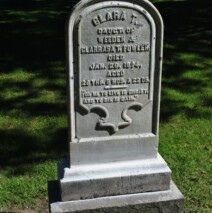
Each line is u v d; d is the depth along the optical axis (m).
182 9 12.26
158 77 3.19
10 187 4.07
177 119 5.43
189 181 4.21
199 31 9.77
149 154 3.40
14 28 10.26
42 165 4.42
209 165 4.45
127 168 3.31
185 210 3.82
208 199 3.96
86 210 3.18
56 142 4.87
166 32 9.74
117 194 3.32
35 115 5.52
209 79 6.69
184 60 7.61
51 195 3.34
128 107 3.24
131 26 2.99
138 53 3.09
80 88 3.10
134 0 2.92
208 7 12.41
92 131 3.26
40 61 7.71
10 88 6.39
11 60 7.77
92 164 3.32
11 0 14.09
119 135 3.32
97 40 2.98
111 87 3.15
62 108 5.72
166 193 3.35
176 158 4.58
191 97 6.02
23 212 3.82
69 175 3.23
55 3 13.66
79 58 3.00
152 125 3.35
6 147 4.75
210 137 5.00
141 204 3.25
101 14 2.91
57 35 9.58
